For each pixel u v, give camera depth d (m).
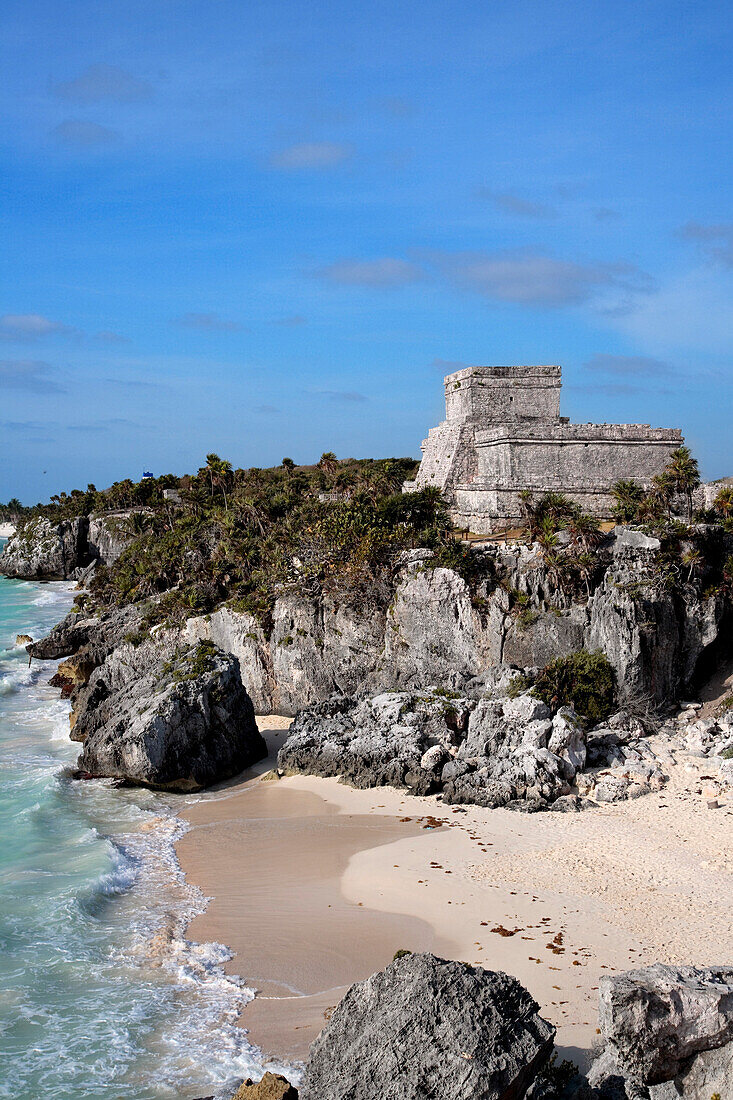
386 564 63.53
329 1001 27.95
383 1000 20.53
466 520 73.50
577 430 69.94
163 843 41.94
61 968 29.98
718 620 57.00
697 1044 18.52
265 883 37.00
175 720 50.97
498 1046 19.05
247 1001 28.08
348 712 56.62
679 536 57.34
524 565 58.84
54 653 90.19
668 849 38.56
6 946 31.25
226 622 69.81
